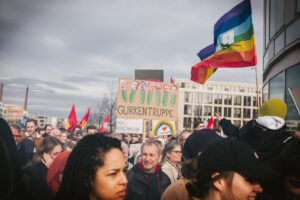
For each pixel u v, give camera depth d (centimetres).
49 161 337
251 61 517
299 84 859
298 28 845
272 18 1132
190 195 143
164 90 699
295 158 144
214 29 591
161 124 738
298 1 854
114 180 121
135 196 325
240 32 532
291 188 146
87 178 121
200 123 578
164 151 411
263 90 1387
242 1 524
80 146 128
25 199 94
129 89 685
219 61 565
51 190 262
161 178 340
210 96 8575
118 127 726
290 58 926
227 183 124
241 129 278
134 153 609
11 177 86
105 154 122
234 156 124
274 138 242
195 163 188
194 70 645
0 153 85
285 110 269
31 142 541
